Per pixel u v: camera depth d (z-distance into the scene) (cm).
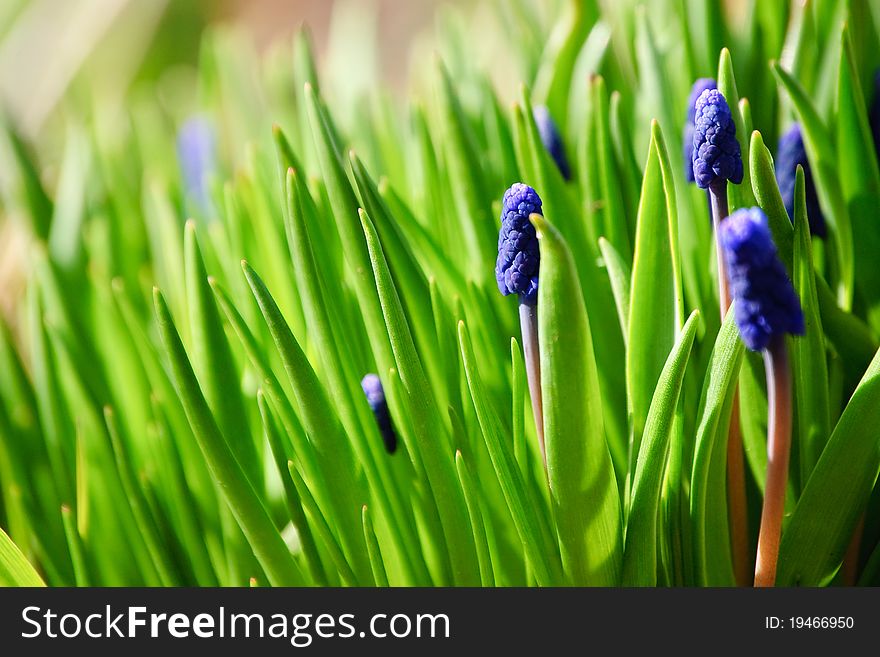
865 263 66
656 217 61
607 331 65
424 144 69
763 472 63
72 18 161
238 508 62
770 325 57
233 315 62
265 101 103
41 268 70
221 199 72
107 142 94
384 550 63
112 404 69
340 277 65
